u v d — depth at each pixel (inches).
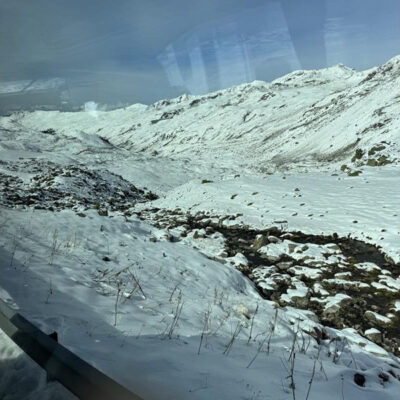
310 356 177.6
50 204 574.9
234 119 6476.4
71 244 301.1
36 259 240.7
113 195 855.7
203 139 6323.8
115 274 249.8
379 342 231.0
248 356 157.0
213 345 163.2
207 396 107.2
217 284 287.7
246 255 412.8
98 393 72.5
